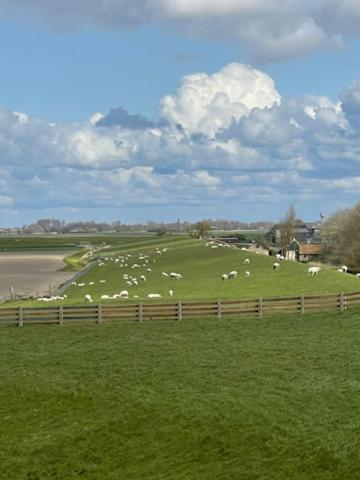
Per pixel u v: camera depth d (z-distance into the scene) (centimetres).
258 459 2911
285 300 5691
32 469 3130
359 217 13612
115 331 5294
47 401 3894
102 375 4209
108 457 3198
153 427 3397
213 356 4453
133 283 9806
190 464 3006
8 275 14612
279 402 3441
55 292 10312
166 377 4066
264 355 4403
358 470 2677
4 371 4416
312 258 16650
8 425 3641
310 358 4256
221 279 8644
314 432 3027
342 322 5262
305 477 2714
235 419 3291
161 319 5600
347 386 3603
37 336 5231
